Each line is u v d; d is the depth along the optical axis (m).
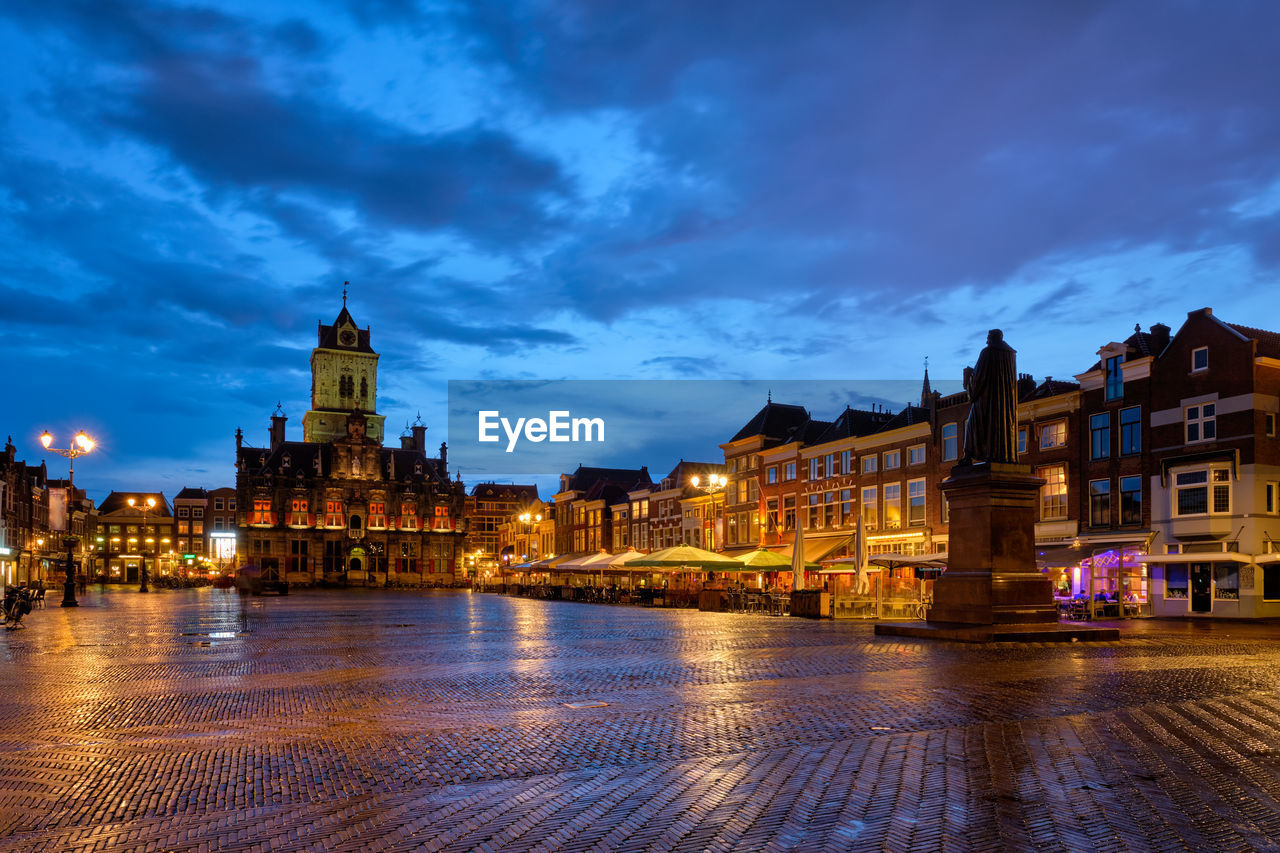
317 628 28.58
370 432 140.12
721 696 12.87
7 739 10.23
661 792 7.64
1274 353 33.97
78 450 41.34
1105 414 38.59
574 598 57.66
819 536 54.84
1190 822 6.77
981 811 7.01
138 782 8.22
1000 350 21.59
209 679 15.43
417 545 129.38
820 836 6.45
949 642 20.41
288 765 8.82
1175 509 35.38
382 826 6.85
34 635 25.34
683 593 45.38
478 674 15.85
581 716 11.35
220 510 139.00
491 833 6.64
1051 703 11.87
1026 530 21.38
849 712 11.30
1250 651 18.62
